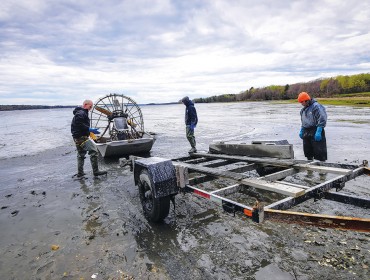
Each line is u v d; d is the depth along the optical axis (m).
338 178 3.83
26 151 14.22
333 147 10.86
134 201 5.90
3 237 4.62
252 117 34.97
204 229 4.38
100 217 5.16
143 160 4.93
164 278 3.24
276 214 2.93
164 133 20.83
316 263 3.33
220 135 17.89
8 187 7.73
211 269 3.35
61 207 5.86
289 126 21.64
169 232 4.37
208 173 4.69
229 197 5.71
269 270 3.25
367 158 8.73
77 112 7.99
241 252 3.66
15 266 3.74
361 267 3.21
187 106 10.30
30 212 5.68
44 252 4.05
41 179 8.40
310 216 2.78
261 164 5.65
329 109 39.41
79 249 4.06
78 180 8.00
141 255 3.77
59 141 18.17
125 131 11.86
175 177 4.52
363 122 20.70
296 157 9.21
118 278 3.31
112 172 8.74
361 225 2.54
